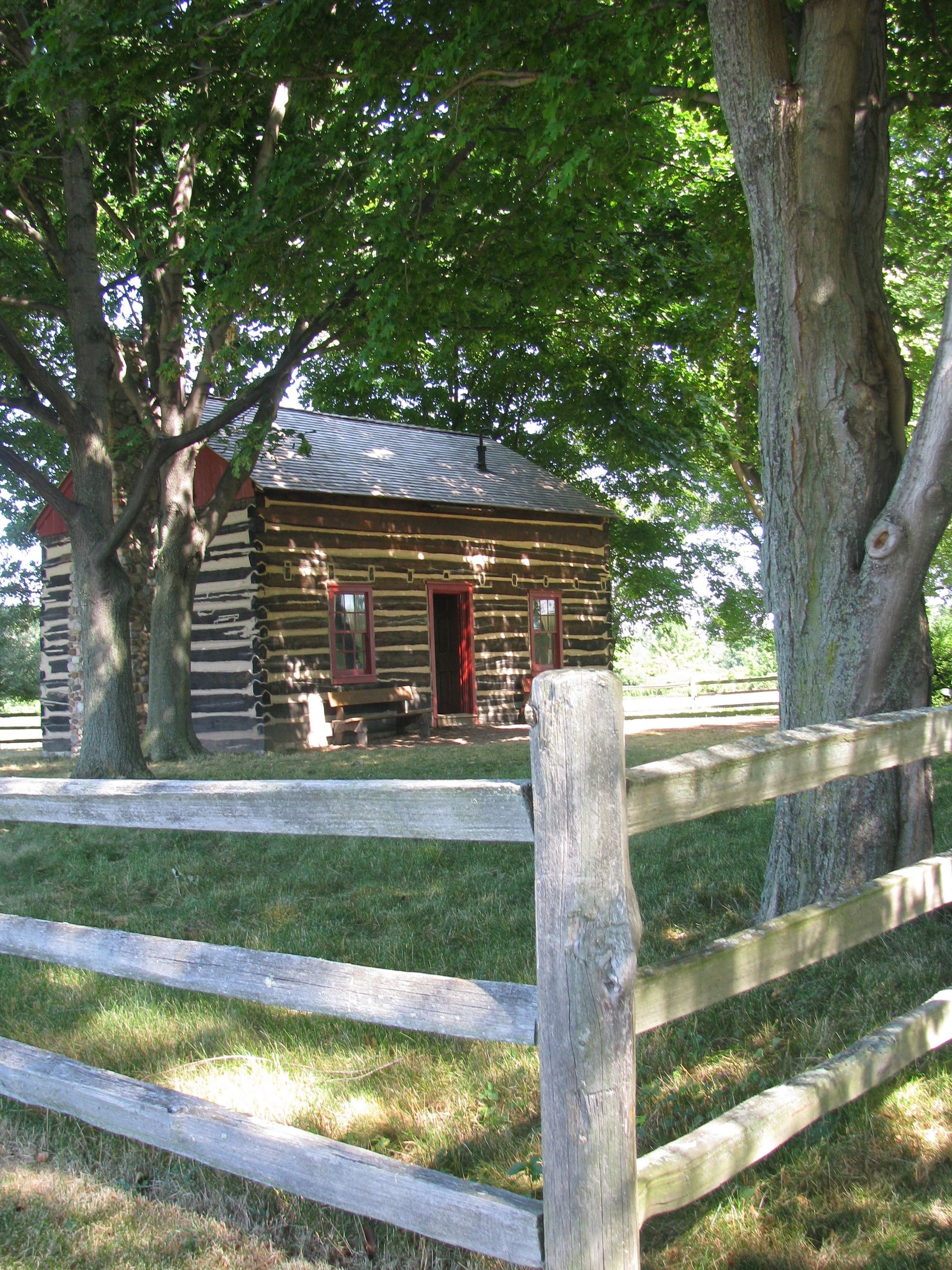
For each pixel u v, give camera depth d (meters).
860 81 4.98
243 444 12.40
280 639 16.28
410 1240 2.72
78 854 7.66
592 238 11.32
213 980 2.91
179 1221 2.85
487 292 11.07
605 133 7.90
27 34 9.33
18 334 13.59
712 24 4.95
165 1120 2.89
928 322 18.16
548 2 7.23
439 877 6.64
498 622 20.12
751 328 12.77
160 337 13.57
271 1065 3.83
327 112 10.07
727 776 2.58
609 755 2.10
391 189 8.91
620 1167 2.09
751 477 26.41
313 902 6.16
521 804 2.25
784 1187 2.89
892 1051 3.06
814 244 4.67
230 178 13.40
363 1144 3.24
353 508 17.59
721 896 5.75
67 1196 2.99
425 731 18.22
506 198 10.23
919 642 4.78
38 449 23.81
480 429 27.11
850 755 3.12
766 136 4.77
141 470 11.86
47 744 19.73
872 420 4.68
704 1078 3.57
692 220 14.12
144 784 3.09
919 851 4.86
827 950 2.98
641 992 2.27
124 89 9.45
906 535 4.39
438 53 7.96
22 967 5.12
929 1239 2.65
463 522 19.64
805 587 4.83
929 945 4.56
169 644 14.12
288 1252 2.71
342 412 26.55
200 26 9.02
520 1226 2.18
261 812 2.79
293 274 10.38
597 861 2.09
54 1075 3.23
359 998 2.58
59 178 12.62
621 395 23.89
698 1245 2.66
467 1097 3.51
